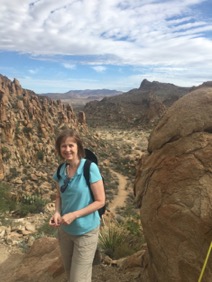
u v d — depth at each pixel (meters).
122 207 31.22
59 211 3.68
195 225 3.19
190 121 3.50
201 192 3.21
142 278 4.30
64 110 81.50
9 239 8.05
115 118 159.62
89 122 155.38
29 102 63.97
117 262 5.07
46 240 6.53
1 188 27.30
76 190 3.48
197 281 3.20
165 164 3.57
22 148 49.00
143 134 119.88
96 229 3.63
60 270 5.18
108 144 81.88
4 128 48.44
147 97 178.00
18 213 18.16
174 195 3.39
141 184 3.93
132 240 6.55
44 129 56.66
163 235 3.50
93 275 4.77
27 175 42.19
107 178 49.66
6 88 65.50
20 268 5.89
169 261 3.45
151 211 3.63
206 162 3.28
